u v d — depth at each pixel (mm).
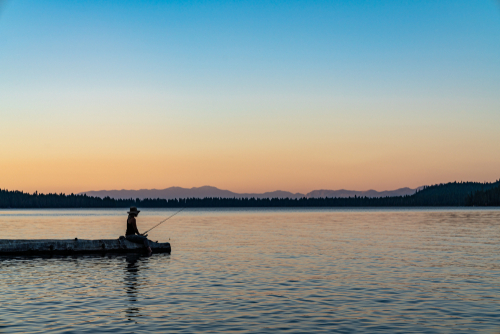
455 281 16172
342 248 27469
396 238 35031
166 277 17203
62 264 21062
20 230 48219
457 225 55375
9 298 13461
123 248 25406
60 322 10812
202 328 10406
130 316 11430
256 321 11008
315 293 14195
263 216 106375
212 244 30453
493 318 11234
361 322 10922
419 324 10734
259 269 19078
